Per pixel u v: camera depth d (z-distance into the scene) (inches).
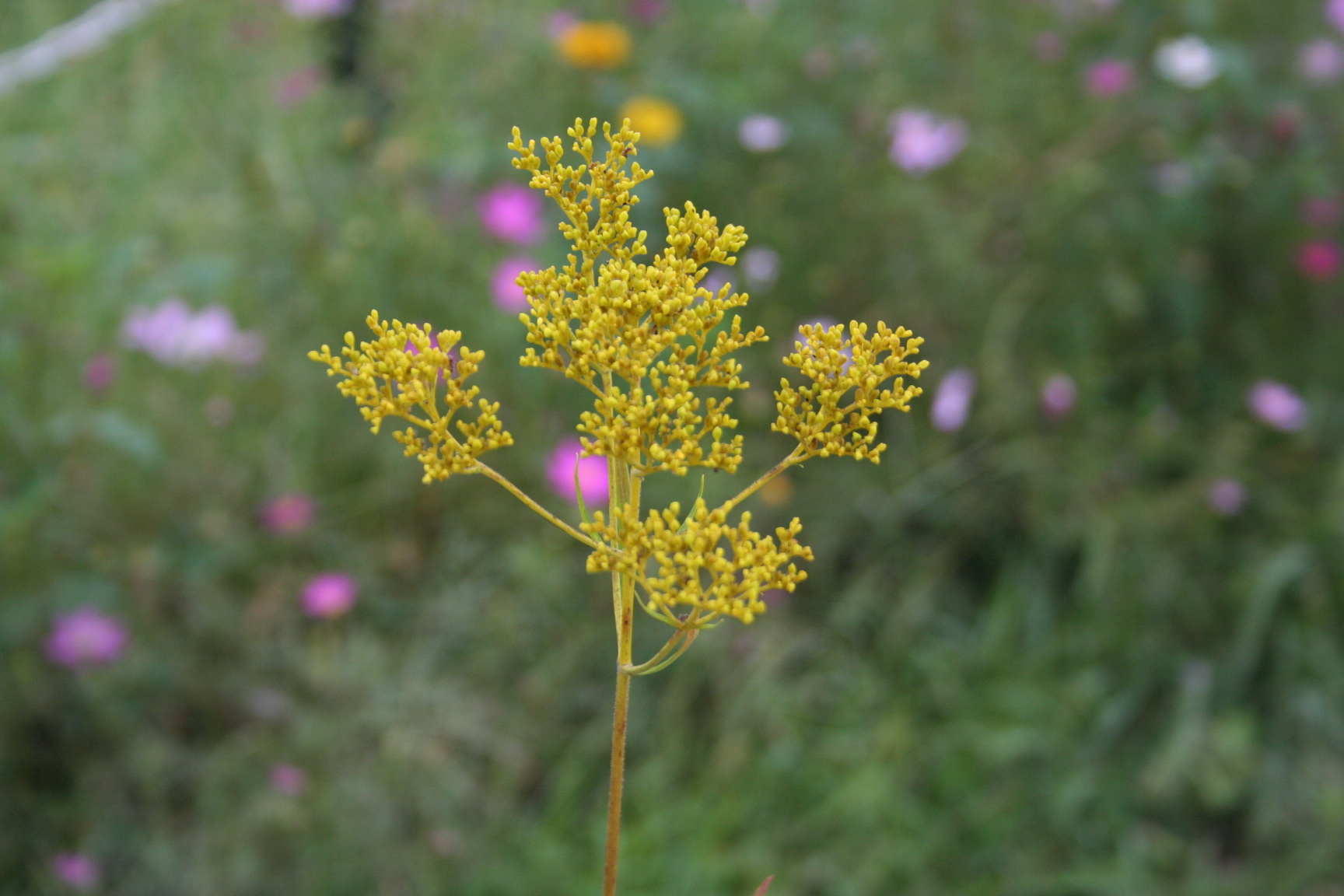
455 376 32.4
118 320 77.0
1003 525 82.3
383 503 78.7
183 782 73.0
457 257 81.4
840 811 74.4
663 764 75.0
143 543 75.2
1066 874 74.7
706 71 86.6
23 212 80.0
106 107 87.4
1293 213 83.7
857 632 79.5
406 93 85.6
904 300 83.7
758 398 80.7
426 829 72.3
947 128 83.6
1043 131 86.4
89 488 75.0
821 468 82.0
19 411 73.2
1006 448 81.8
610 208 32.6
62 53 88.9
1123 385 85.0
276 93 86.1
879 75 86.7
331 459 79.9
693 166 83.7
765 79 85.4
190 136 86.0
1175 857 76.3
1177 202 82.3
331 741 72.9
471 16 86.0
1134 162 84.2
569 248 80.4
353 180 82.8
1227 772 76.8
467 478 79.0
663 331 31.6
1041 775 76.9
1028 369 83.2
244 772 72.4
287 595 76.4
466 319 80.1
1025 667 78.6
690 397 31.0
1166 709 78.9
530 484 79.0
